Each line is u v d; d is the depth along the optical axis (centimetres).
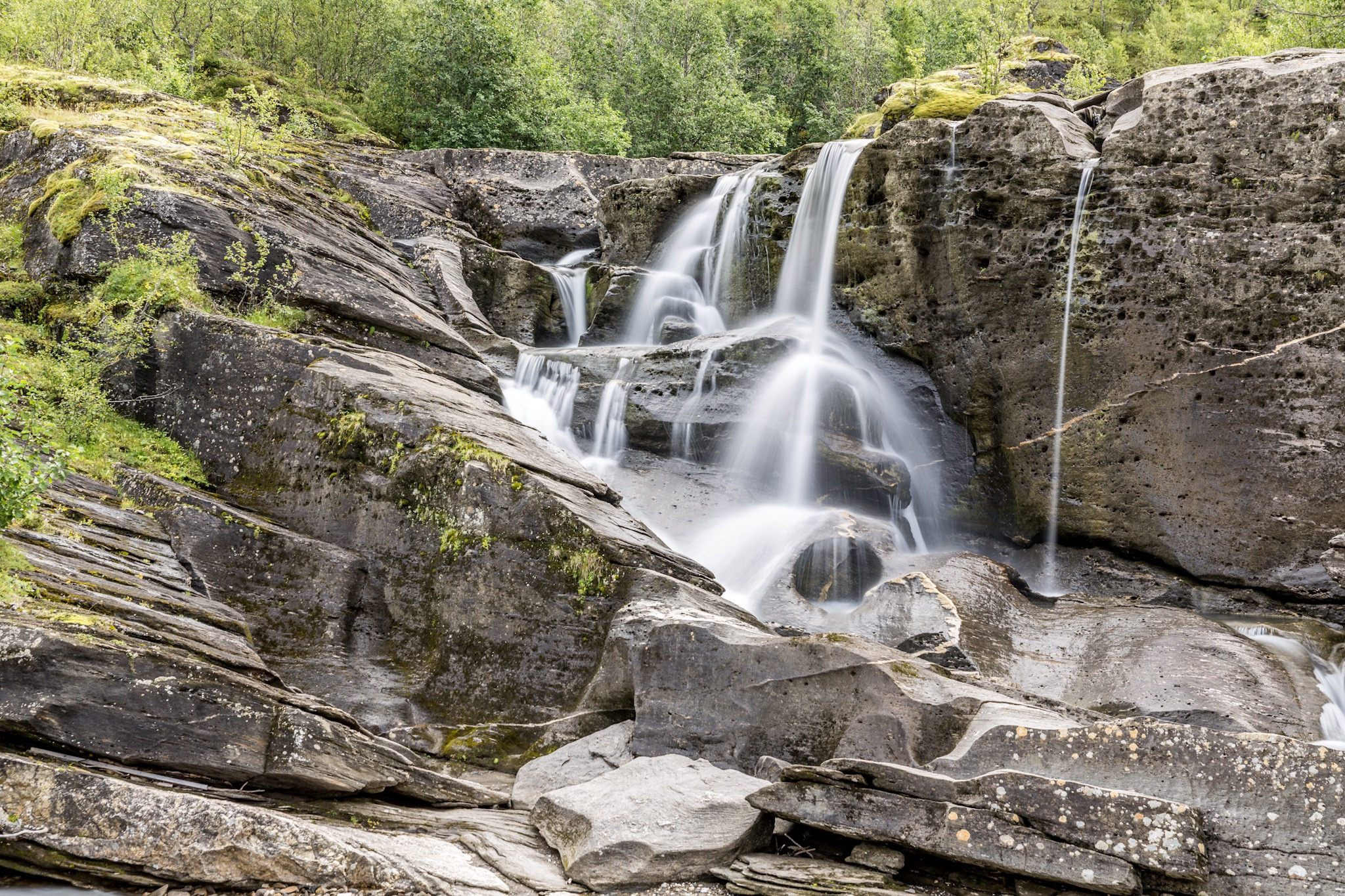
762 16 3450
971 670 852
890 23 3544
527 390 1291
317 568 877
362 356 1010
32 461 656
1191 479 1076
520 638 847
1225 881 528
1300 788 529
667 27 2798
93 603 638
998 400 1207
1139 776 559
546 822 642
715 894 570
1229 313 1055
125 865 527
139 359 1024
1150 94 1100
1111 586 1116
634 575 840
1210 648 853
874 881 567
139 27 2062
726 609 851
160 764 588
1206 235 1065
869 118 1661
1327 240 1002
